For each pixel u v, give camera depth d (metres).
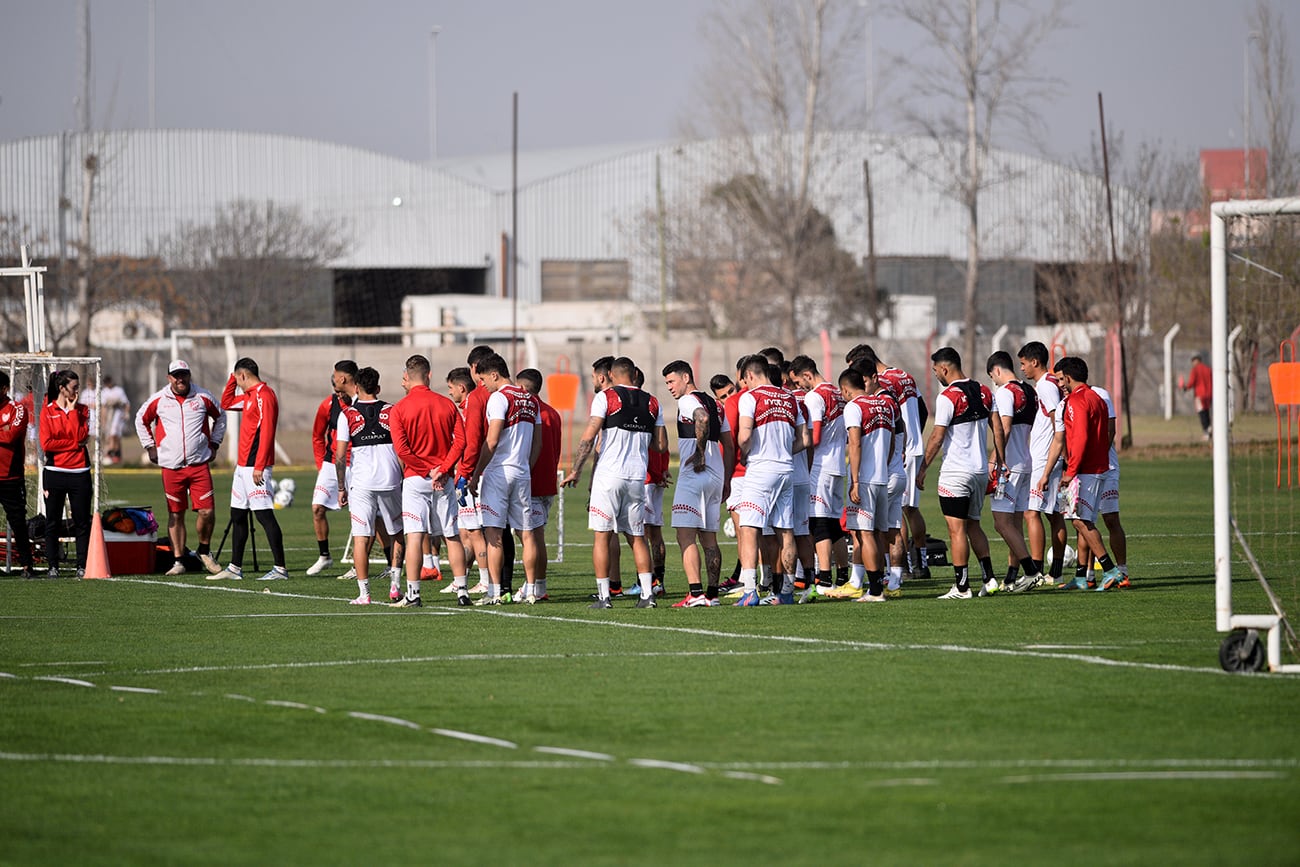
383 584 56.19
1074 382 50.81
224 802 24.34
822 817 23.22
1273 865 20.72
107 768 26.61
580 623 44.69
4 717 30.89
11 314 192.38
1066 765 26.34
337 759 27.20
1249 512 74.00
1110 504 51.78
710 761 26.84
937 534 75.06
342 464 50.75
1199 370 143.88
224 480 120.38
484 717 30.69
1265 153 160.75
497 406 48.66
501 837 22.31
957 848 21.58
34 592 53.47
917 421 54.19
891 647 39.38
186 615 47.03
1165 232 171.75
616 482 47.66
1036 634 41.50
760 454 48.44
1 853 21.62
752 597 48.62
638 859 21.22
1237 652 35.34
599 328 126.06
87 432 58.69
